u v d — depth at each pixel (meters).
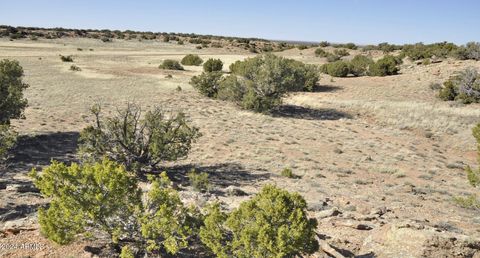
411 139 36.47
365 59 74.12
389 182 24.23
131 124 23.62
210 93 52.03
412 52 76.44
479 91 48.06
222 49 125.06
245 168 25.83
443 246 10.60
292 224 9.23
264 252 9.10
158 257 9.55
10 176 20.08
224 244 9.83
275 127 38.28
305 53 106.50
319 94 54.31
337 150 31.08
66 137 30.97
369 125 41.25
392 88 56.38
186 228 9.41
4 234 10.25
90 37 139.12
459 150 34.41
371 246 11.47
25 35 123.31
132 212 9.61
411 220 14.88
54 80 55.69
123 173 9.62
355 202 18.16
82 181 9.47
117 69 71.06
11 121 34.16
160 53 104.56
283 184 22.02
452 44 79.44
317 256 10.43
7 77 29.16
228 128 36.59
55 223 9.04
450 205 19.45
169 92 52.91
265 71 46.00
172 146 23.72
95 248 9.55
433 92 53.59
